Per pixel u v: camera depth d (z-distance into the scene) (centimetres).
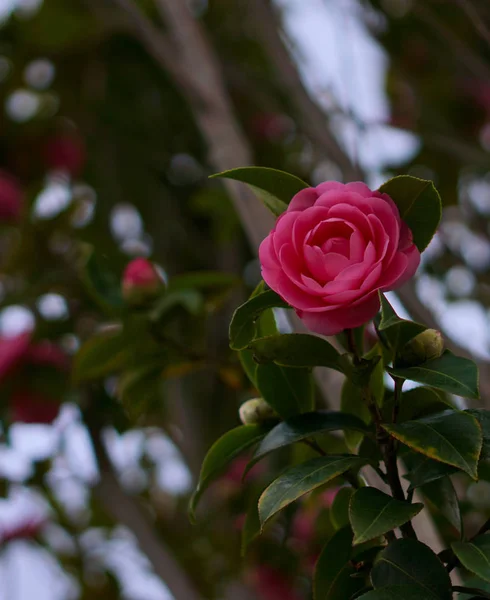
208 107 153
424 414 103
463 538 101
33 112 257
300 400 109
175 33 163
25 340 171
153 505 221
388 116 217
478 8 139
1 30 251
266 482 163
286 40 175
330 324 98
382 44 218
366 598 96
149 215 249
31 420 173
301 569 183
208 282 148
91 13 246
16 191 210
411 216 100
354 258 97
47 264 193
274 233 99
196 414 201
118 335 139
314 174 234
